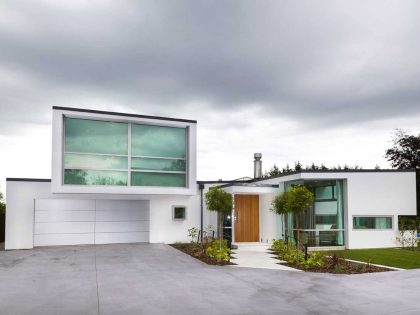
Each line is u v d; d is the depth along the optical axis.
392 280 9.55
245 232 17.94
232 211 16.95
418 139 32.06
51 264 12.10
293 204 13.41
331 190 17.47
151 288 8.58
